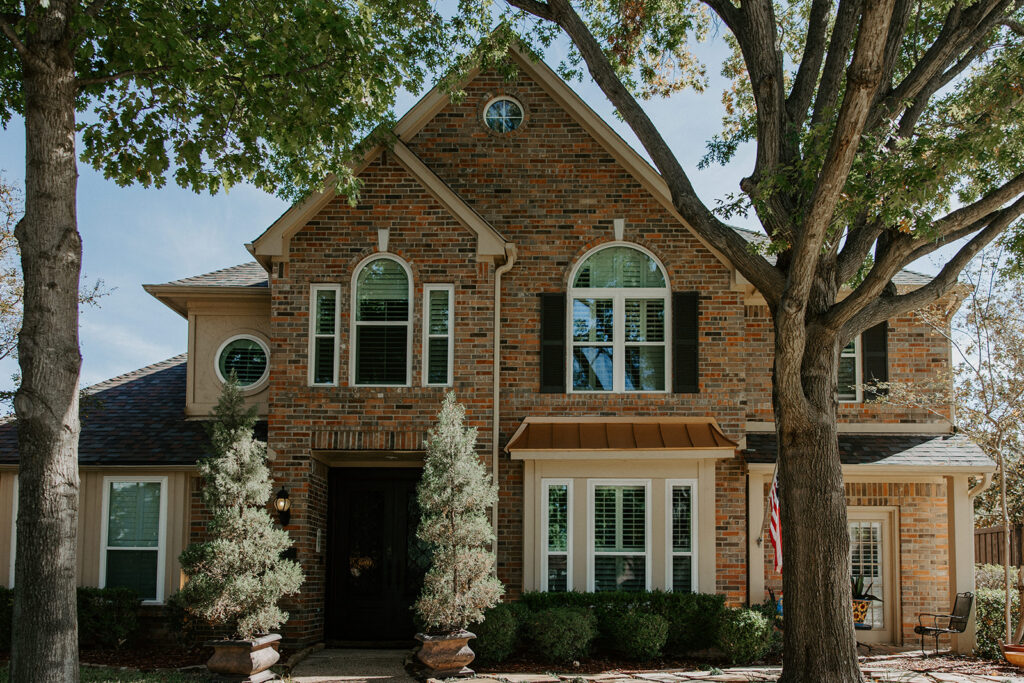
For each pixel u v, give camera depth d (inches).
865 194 420.8
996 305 659.4
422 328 620.7
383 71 548.4
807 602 446.0
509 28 586.6
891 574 665.6
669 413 634.8
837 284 481.7
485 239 625.9
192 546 509.4
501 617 552.1
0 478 629.9
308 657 585.0
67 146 433.1
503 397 638.5
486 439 609.0
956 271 472.4
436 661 507.8
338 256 629.3
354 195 588.7
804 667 441.7
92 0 487.2
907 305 476.7
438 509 532.1
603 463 618.2
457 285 625.0
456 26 596.4
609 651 592.4
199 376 691.4
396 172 636.1
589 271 655.8
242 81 545.0
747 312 696.4
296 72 528.1
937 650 619.2
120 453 634.8
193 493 641.6
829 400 463.2
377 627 675.4
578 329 650.2
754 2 492.7
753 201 478.9
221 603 483.8
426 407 612.1
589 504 614.9
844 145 391.9
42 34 430.3
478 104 674.2
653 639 561.0
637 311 651.5
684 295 646.5
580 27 529.0
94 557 627.5
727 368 639.1
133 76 527.2
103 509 633.0
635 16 587.5
